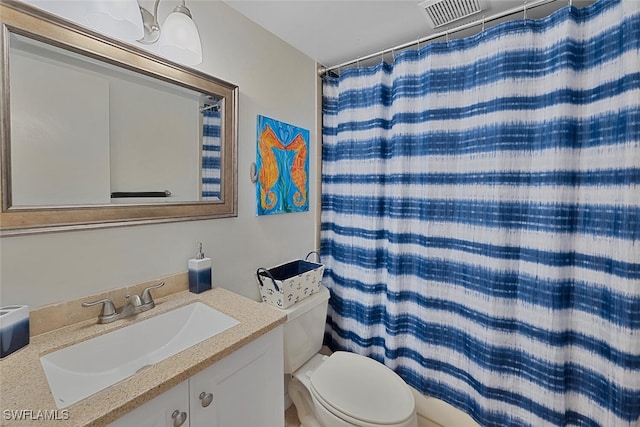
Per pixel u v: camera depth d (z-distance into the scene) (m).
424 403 1.52
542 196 1.14
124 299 0.98
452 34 1.45
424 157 1.45
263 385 0.96
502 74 1.20
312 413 1.51
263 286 1.41
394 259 1.55
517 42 1.17
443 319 1.45
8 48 0.73
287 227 1.65
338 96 1.82
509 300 1.24
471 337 1.35
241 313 1.00
